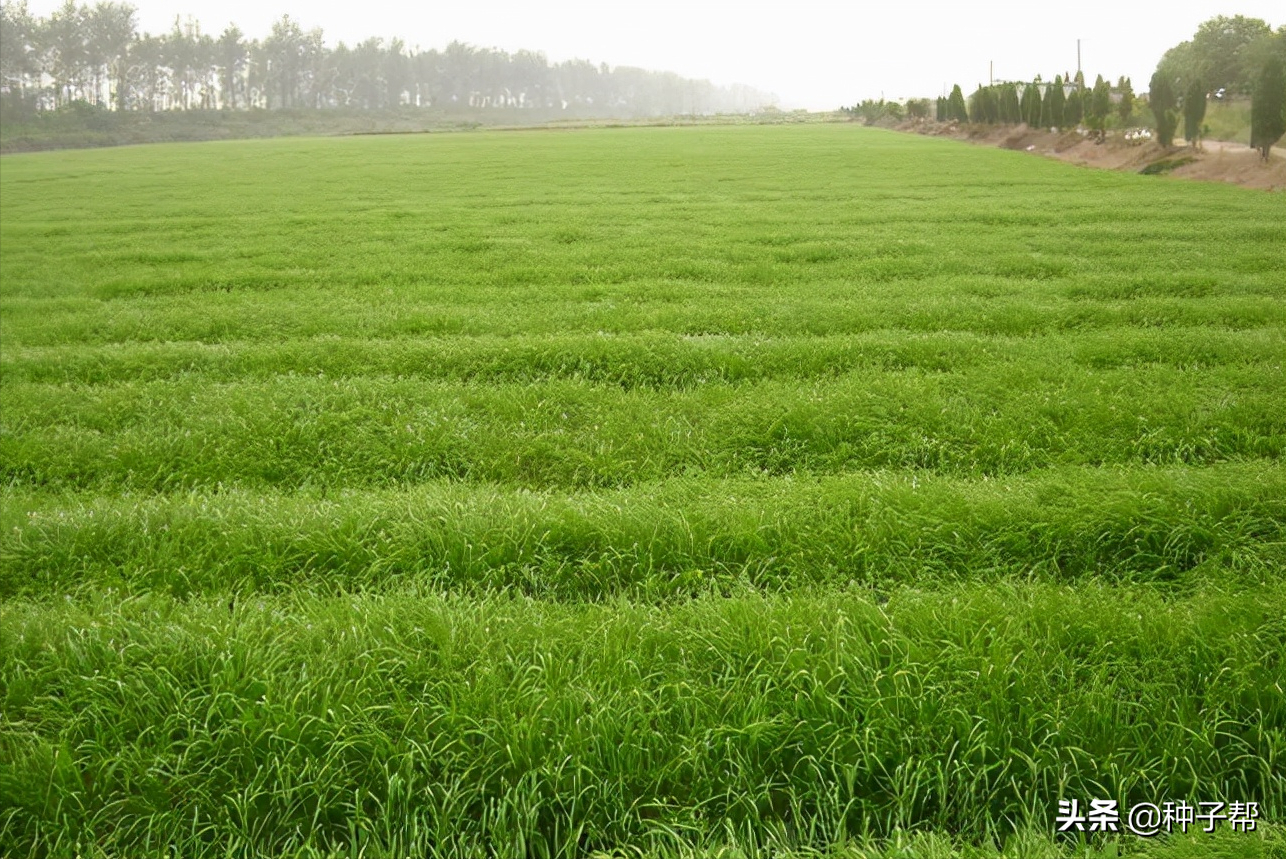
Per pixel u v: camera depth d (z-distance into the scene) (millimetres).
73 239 21844
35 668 4414
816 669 4074
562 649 4395
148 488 7262
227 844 3531
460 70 194875
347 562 5598
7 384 10070
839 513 5945
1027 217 21125
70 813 3627
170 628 4547
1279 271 14680
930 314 11930
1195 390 8414
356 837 3555
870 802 3611
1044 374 9141
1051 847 3312
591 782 3646
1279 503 5746
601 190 29547
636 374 9812
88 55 134125
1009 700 3947
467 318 12445
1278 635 4363
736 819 3617
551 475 7445
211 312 13281
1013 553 5641
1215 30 60000
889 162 38156
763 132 71750
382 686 4180
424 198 28344
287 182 34875
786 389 8953
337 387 9195
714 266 16141
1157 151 34219
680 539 5691
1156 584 5254
